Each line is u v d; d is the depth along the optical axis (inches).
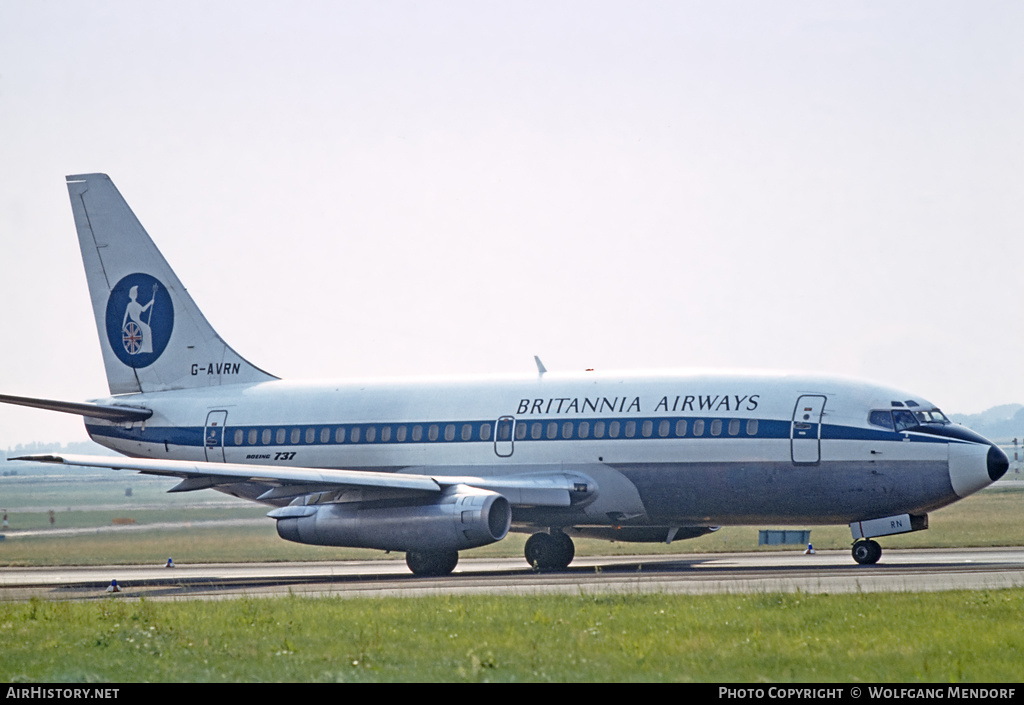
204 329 6466.5
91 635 3056.1
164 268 6560.0
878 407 4859.7
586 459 5260.8
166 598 4126.5
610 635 2861.7
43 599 4234.7
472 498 4933.6
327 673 2429.9
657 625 3004.4
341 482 4936.0
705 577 4471.0
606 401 5295.3
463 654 2637.8
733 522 5142.7
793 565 5167.3
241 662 2586.1
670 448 5098.4
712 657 2564.0
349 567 6097.4
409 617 3233.3
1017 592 3528.5
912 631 2844.5
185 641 2891.2
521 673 2407.7
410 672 2432.3
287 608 3516.2
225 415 6190.9
